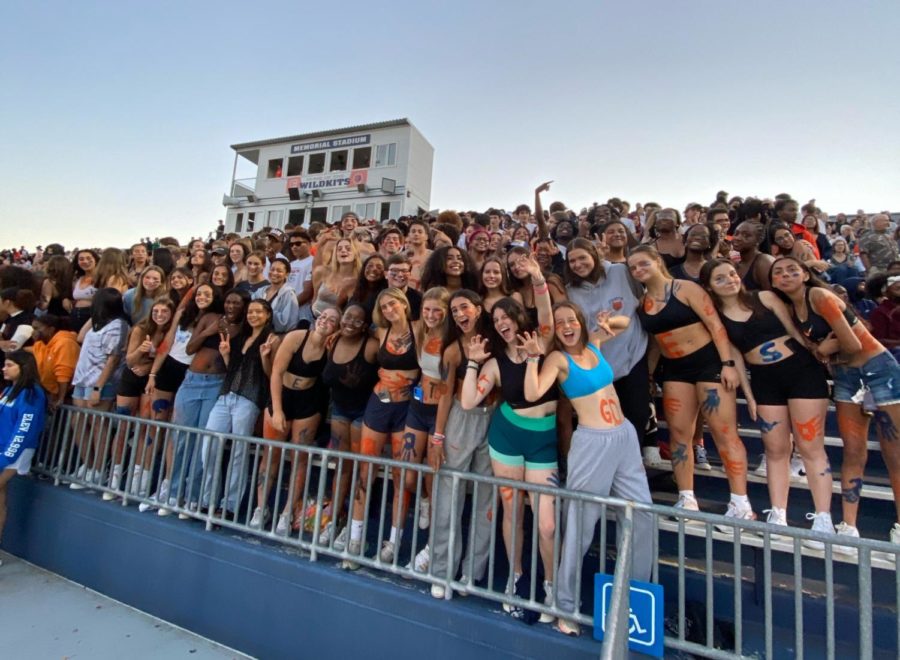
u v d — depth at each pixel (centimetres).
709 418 286
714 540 282
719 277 284
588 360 257
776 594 246
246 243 595
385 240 483
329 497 355
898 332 344
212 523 327
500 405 275
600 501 221
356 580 265
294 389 353
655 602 201
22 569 391
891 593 242
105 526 362
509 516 268
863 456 272
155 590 328
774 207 573
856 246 779
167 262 589
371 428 312
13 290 462
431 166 3008
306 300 487
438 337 289
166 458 380
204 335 387
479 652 230
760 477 328
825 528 252
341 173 2823
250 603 291
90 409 407
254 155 3194
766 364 275
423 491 336
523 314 256
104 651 288
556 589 223
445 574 272
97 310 434
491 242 496
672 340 297
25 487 421
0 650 286
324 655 265
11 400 390
